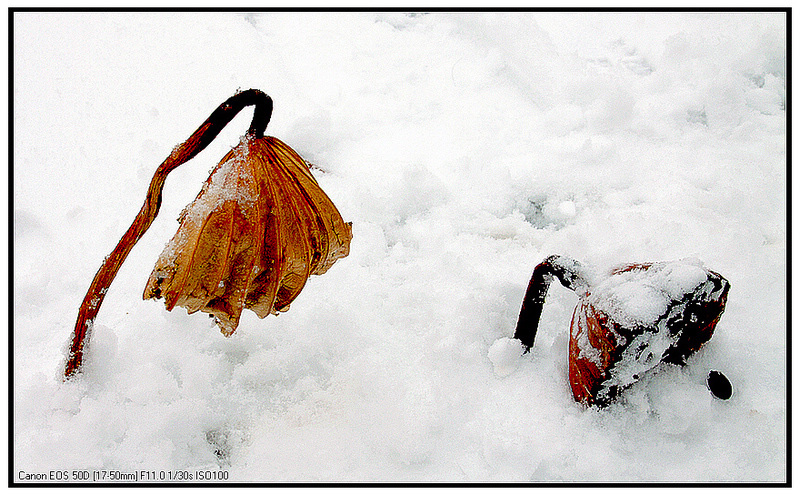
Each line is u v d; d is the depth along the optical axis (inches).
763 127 27.5
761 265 21.8
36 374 19.4
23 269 22.8
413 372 19.4
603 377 17.2
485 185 25.6
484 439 17.8
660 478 17.2
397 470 17.7
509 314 20.8
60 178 25.5
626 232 23.0
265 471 17.7
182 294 15.5
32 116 27.6
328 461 17.8
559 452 17.5
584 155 26.4
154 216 17.5
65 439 17.6
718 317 17.7
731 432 17.7
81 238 23.6
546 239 23.7
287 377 19.5
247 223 15.7
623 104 27.5
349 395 19.1
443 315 20.8
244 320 20.2
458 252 23.2
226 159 16.5
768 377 18.9
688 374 18.2
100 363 18.9
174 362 19.5
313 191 16.6
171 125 27.4
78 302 21.8
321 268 17.4
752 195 24.4
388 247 23.9
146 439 17.7
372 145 27.7
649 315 16.5
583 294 18.1
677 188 25.0
